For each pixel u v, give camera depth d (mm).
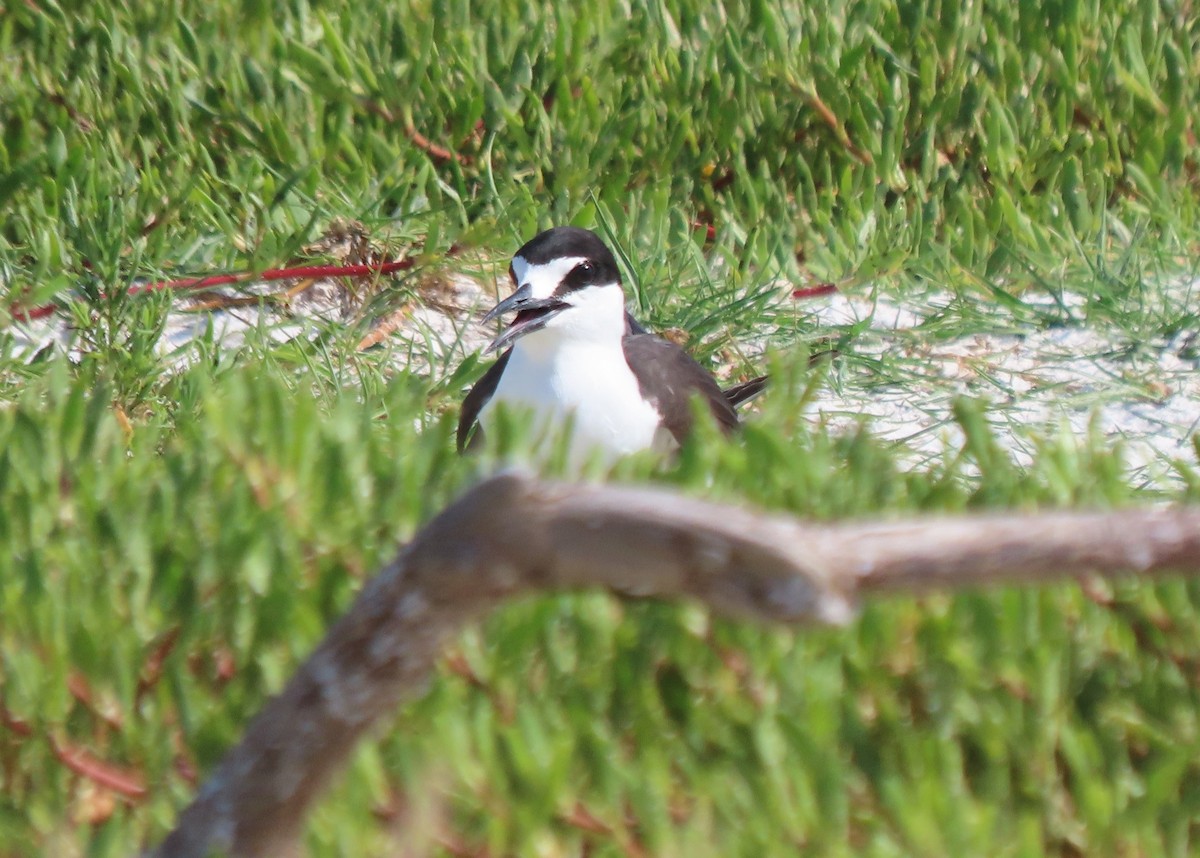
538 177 12234
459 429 9523
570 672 5812
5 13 12977
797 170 12633
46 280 10695
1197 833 5699
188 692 5727
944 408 10406
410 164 12141
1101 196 12078
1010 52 12844
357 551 6129
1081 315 11320
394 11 13328
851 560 2553
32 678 5703
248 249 11438
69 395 7027
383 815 5234
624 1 13375
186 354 10242
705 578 2590
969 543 2543
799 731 5352
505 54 13023
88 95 12336
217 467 6508
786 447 6324
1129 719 5852
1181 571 2535
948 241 11844
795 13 13453
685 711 5871
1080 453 6945
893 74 12906
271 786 3164
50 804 5605
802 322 11070
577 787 5457
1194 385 10594
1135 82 12672
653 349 9445
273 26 12844
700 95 12750
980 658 5848
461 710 5531
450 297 11539
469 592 2832
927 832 5172
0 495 6480
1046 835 5621
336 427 6609
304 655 5777
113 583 6090
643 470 6273
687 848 5176
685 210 12422
